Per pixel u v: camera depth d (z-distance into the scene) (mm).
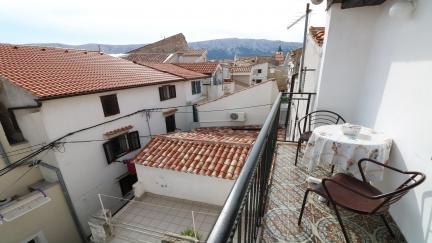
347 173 1844
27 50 7516
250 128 9711
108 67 8984
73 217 5750
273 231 1711
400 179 1747
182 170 5012
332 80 3090
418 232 1437
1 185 5129
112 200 6922
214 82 15125
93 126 6273
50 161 5445
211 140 5773
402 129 1759
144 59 18312
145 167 5484
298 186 2324
